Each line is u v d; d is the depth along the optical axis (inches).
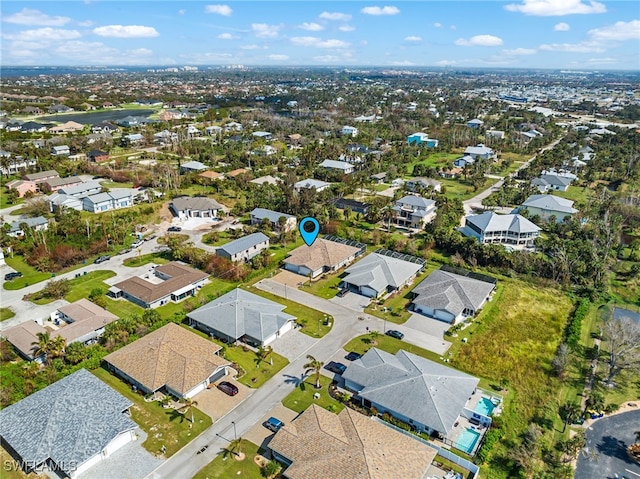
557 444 2118.6
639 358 2532.0
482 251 4013.3
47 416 2082.9
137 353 2549.2
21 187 5600.4
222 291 3479.3
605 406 2347.4
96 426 2043.6
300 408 2309.3
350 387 2464.3
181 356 2492.6
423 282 3543.3
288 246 4367.6
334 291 3545.8
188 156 7746.1
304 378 2534.5
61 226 4296.3
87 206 5068.9
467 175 7111.2
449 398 2242.9
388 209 4859.7
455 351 2810.0
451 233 4338.1
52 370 2479.1
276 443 1974.7
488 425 2196.1
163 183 6013.8
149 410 2281.0
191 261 3939.5
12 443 1977.1
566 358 2610.7
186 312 3134.8
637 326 2827.3
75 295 3425.2
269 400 2363.4
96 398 2213.3
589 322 3186.5
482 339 2933.1
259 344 2824.8
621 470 1991.9
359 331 3006.9
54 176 6038.4
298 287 3595.0
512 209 5565.9
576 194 6131.9
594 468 2003.0
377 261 3747.5
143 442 2085.4
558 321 3174.2
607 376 2613.2
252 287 3587.6
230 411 2284.7
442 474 1930.4
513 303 3395.7
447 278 3462.1
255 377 2539.4
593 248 4052.7
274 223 4741.6
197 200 5236.2
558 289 3636.8
